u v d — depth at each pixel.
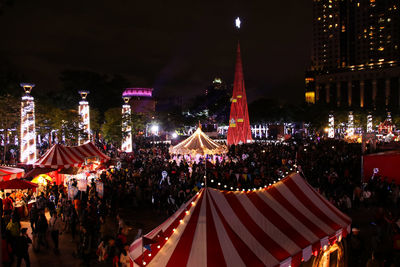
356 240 11.49
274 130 80.19
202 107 97.88
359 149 39.41
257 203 8.66
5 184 15.96
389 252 11.51
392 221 12.75
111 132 44.16
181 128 90.12
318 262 8.68
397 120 76.75
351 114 71.62
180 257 6.80
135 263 7.23
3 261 11.38
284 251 7.38
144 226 16.62
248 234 7.48
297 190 9.78
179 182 20.20
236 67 55.19
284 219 8.43
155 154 38.22
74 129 37.97
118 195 19.27
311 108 82.19
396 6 148.62
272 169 24.19
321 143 49.59
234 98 55.09
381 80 137.62
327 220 9.07
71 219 14.48
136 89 103.12
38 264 12.02
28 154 26.83
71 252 13.15
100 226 13.23
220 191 8.46
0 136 34.03
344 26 164.12
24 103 26.94
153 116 79.31
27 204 17.77
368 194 19.45
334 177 20.50
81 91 39.12
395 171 23.08
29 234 15.08
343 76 145.75
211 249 6.83
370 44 155.50
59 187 20.59
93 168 24.56
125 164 33.00
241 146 43.56
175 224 7.82
